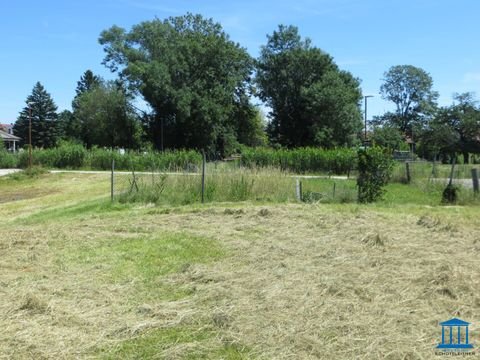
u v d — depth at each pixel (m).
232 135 57.22
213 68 55.34
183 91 51.88
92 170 34.91
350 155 29.06
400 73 81.56
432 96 81.81
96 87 69.06
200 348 3.75
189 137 54.75
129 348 3.79
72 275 5.89
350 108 55.88
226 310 4.43
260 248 7.21
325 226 8.92
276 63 61.28
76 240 8.14
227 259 6.64
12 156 37.53
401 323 4.09
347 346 3.69
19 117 80.38
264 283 5.30
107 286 5.35
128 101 60.28
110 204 13.73
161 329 4.12
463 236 7.77
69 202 15.96
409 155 46.66
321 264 6.16
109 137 61.53
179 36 58.16
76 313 4.44
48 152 36.69
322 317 4.25
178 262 6.51
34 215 13.14
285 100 61.66
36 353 3.67
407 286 5.05
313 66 60.31
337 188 15.01
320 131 55.78
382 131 60.94
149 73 51.91
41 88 79.69
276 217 10.04
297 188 13.70
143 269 6.15
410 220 9.38
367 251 6.77
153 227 9.28
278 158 29.91
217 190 13.95
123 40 59.22
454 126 61.44
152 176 14.89
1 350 3.71
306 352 3.63
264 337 3.88
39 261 6.66
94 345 3.82
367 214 10.08
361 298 4.77
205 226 9.27
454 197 12.84
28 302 4.61
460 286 4.96
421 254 6.52
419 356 3.48
